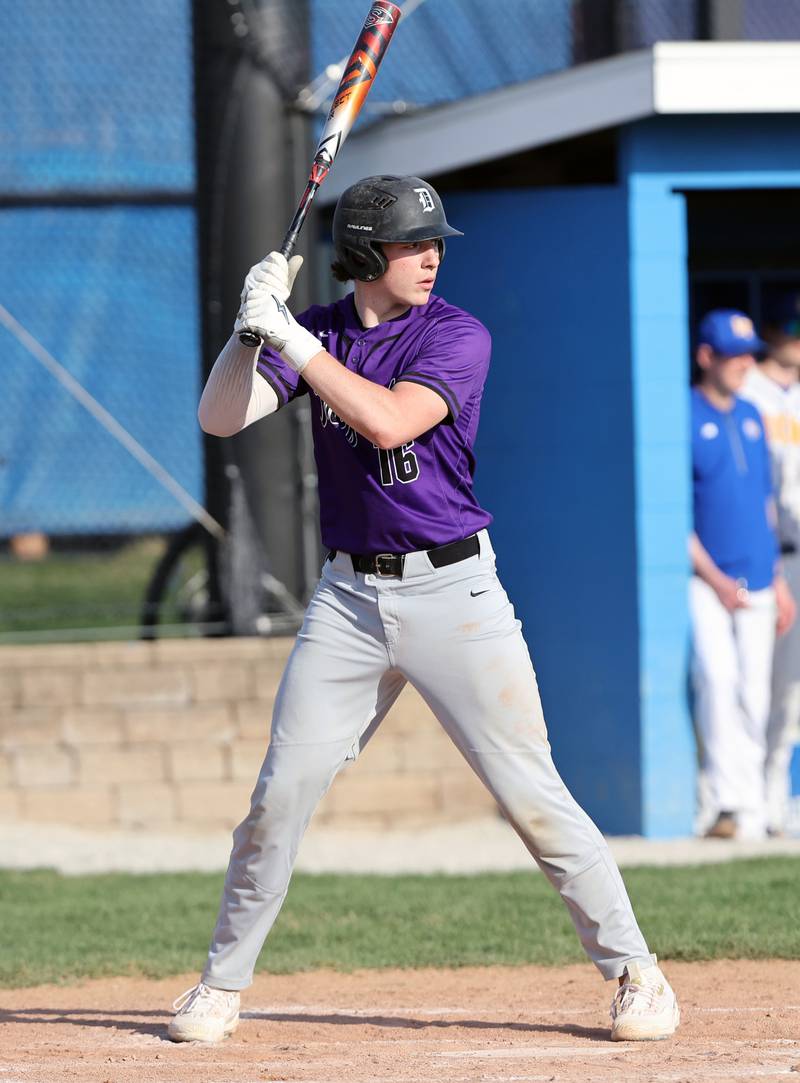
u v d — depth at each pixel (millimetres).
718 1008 15641
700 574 29703
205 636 32906
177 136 37812
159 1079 12648
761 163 30219
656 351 29750
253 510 32531
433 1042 14195
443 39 35250
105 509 40625
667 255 29891
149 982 18562
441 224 13508
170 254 38031
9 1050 14258
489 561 13844
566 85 30297
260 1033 14867
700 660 29500
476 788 31891
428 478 13367
